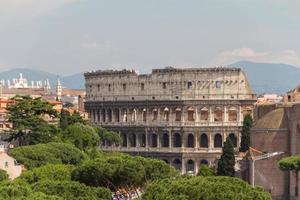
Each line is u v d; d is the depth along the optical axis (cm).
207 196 13525
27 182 19325
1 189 15550
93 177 19338
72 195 16288
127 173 19238
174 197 13612
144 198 14812
